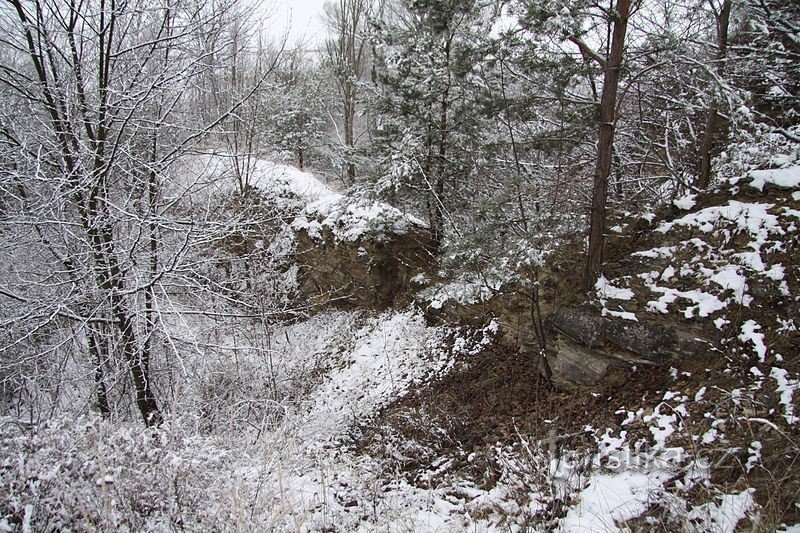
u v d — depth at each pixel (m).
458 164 11.23
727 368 5.14
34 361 7.32
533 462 5.13
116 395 8.66
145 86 7.82
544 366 7.02
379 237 12.43
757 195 6.44
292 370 11.46
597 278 7.06
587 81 8.05
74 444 3.98
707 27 8.91
